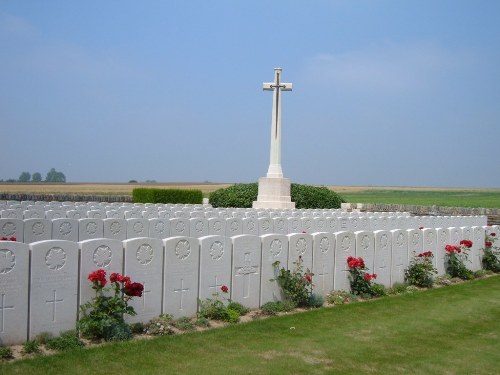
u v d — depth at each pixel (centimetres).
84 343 650
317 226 1728
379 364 615
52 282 655
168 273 762
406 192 10925
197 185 10888
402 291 1076
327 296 967
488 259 1404
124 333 672
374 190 12044
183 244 778
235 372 569
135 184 11069
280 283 896
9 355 591
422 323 810
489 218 2798
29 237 1151
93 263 693
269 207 2748
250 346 662
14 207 1736
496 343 712
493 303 974
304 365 601
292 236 917
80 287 683
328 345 680
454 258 1285
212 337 693
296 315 834
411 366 611
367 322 806
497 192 10906
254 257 863
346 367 600
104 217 1642
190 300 788
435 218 2034
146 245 739
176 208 2028
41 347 628
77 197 3934
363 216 1997
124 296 701
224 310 791
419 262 1184
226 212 1869
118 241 716
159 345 650
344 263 1009
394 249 1130
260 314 832
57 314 660
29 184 10012
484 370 607
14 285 625
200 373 561
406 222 1958
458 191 11538
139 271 733
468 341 720
